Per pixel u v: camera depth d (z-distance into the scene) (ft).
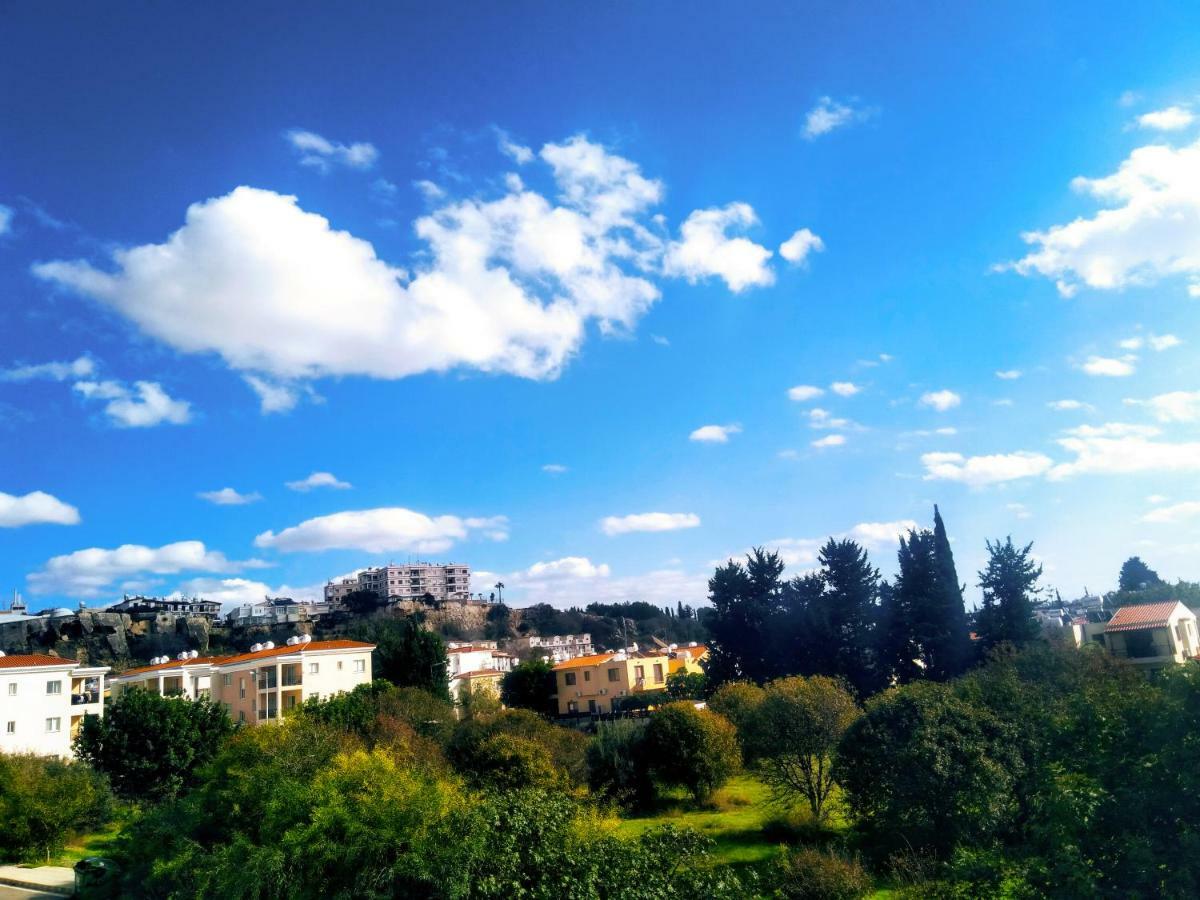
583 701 244.42
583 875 48.96
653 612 635.25
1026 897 39.45
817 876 65.77
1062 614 314.14
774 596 231.30
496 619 603.67
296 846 55.01
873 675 204.44
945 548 203.82
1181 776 36.83
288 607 568.41
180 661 227.40
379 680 183.93
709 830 103.76
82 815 112.98
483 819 53.72
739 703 157.38
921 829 78.07
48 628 449.89
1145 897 35.27
